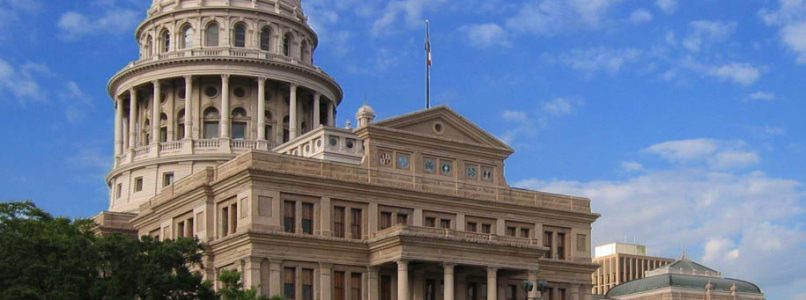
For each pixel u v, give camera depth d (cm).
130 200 16138
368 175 11894
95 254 9138
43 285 9019
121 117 16988
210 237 11731
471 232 11812
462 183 12481
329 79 17150
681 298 18012
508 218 12706
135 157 16425
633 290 18625
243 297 8969
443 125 12500
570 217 13162
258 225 11138
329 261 11481
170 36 16862
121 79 16838
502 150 12788
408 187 12081
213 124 16438
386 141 12088
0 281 8969
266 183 11288
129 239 9469
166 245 9450
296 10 17512
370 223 11800
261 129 16275
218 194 11762
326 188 11612
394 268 11806
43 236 9200
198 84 16475
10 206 9819
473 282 12225
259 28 16862
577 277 13075
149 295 9081
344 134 13588
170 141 16275
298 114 16925
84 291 9038
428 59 13925
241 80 16512
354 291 11606
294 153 14012
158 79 16450
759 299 18512
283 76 16588
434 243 11469
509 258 11919
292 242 11281
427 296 11894
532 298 9894
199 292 9450
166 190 12762
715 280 18525
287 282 11225
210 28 16812
